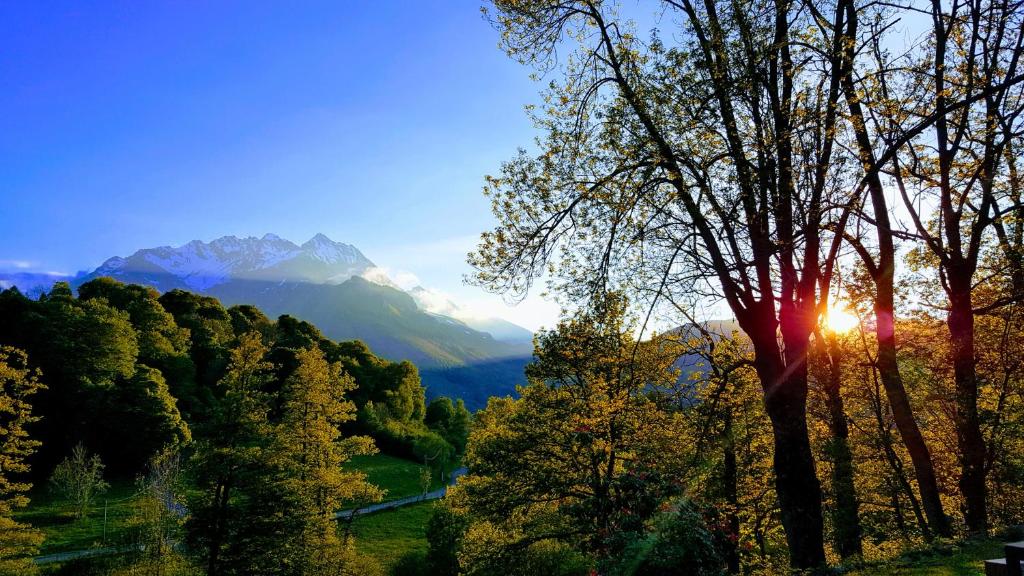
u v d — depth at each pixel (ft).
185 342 251.60
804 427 31.65
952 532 40.96
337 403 92.22
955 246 41.73
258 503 72.54
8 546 85.92
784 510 31.48
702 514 25.48
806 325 32.01
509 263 35.83
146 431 167.94
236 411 74.33
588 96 35.47
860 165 32.86
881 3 33.94
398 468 240.94
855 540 46.85
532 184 34.83
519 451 64.85
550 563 67.15
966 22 37.22
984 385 50.78
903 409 42.45
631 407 56.39
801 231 31.94
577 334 53.83
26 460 153.99
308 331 343.67
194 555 74.59
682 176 32.09
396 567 111.96
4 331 173.88
